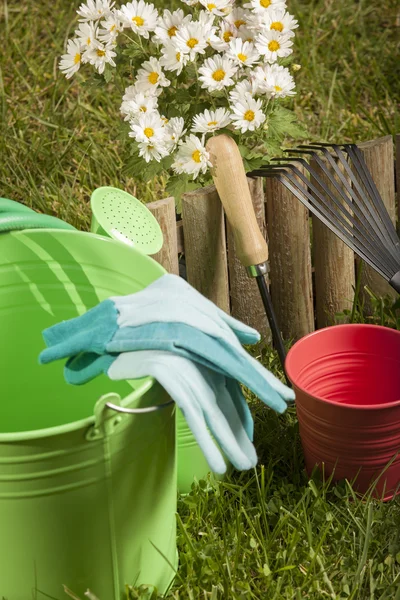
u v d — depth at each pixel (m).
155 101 1.88
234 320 1.39
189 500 1.67
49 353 1.27
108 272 1.54
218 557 1.54
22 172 2.57
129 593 1.43
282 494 1.70
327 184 2.06
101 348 1.27
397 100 3.10
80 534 1.31
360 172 1.97
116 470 1.29
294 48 3.29
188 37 1.83
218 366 1.28
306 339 1.77
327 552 1.59
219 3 1.89
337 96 3.10
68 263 1.54
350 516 1.63
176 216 2.11
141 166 1.99
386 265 1.86
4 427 1.66
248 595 1.48
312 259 2.24
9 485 1.22
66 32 3.37
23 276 1.53
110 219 1.66
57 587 1.35
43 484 1.23
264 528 1.64
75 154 2.70
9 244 1.50
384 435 1.61
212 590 1.47
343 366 1.83
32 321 1.57
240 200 1.77
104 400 1.19
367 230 1.91
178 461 1.70
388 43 3.41
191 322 1.28
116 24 1.88
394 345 1.78
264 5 1.89
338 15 3.55
